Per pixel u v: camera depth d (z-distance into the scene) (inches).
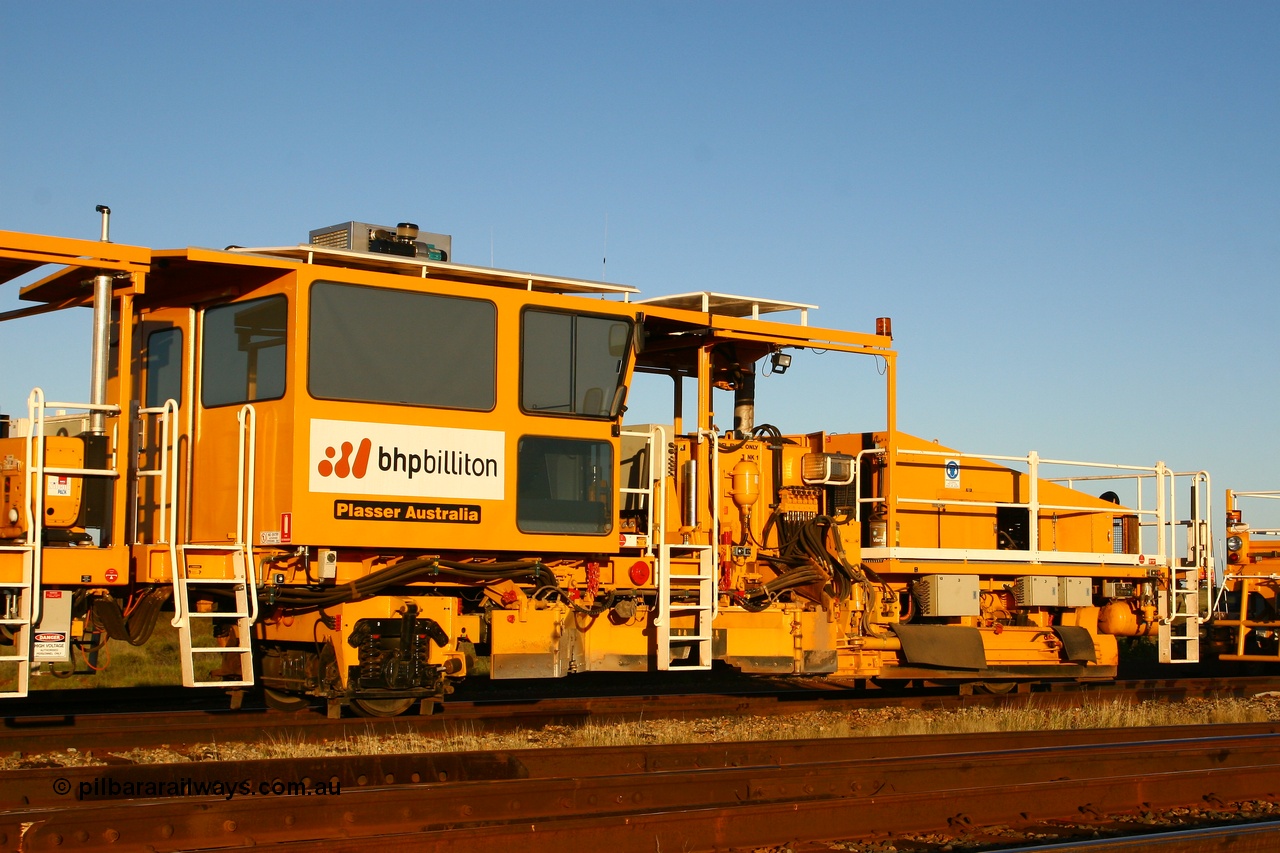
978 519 583.2
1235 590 748.0
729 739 406.9
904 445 559.2
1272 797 323.6
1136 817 302.4
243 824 247.1
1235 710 506.9
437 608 421.1
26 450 361.4
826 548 519.8
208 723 395.5
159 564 380.2
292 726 380.2
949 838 279.4
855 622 517.0
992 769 325.4
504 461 422.6
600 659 454.9
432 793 265.3
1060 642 565.9
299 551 388.2
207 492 419.5
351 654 402.6
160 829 240.1
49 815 234.2
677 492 499.8
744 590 503.5
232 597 408.5
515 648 432.8
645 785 286.4
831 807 275.3
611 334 452.4
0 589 356.2
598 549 442.3
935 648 521.7
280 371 393.1
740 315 508.7
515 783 278.5
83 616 385.4
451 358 415.2
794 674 498.0
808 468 526.6
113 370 433.1
